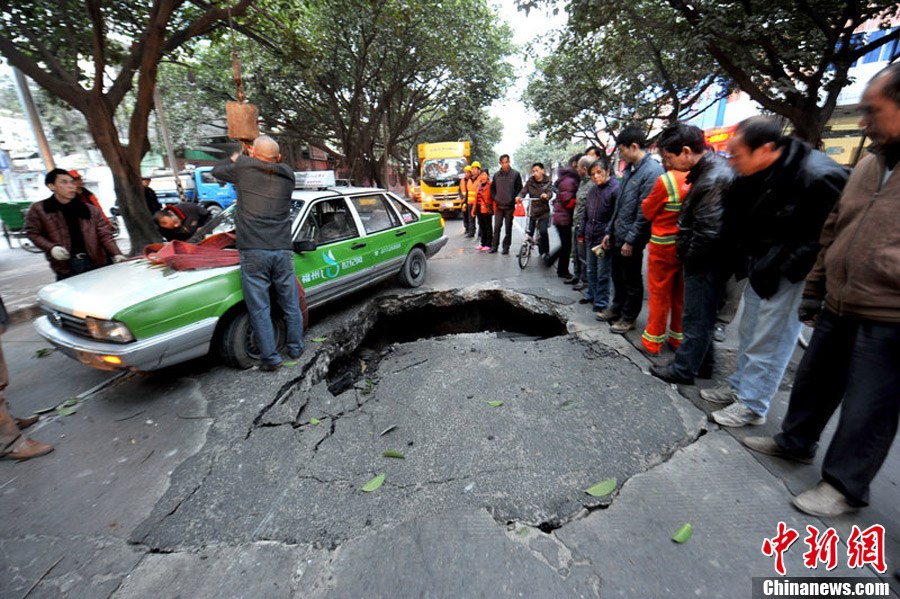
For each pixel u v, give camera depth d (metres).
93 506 2.09
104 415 2.88
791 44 6.87
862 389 1.67
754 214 2.17
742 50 6.67
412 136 24.75
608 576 1.60
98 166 18.92
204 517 1.99
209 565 1.73
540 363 3.48
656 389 2.95
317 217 4.23
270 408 2.90
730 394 2.70
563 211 5.70
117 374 3.51
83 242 4.01
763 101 7.31
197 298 3.01
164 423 2.76
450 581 1.60
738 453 2.27
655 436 2.45
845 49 6.75
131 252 7.46
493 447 2.40
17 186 17.67
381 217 5.17
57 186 3.77
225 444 2.52
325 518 1.95
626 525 1.84
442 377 3.32
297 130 19.97
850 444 1.74
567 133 16.44
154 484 2.22
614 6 6.84
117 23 8.55
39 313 5.52
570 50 9.52
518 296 5.39
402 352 3.99
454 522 1.88
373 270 4.88
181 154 22.61
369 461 2.33
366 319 4.97
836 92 7.04
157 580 1.68
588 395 2.92
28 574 1.73
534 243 6.88
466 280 6.12
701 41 6.38
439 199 15.32
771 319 2.25
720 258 2.58
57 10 7.46
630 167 3.71
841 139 12.09
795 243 2.06
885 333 1.58
